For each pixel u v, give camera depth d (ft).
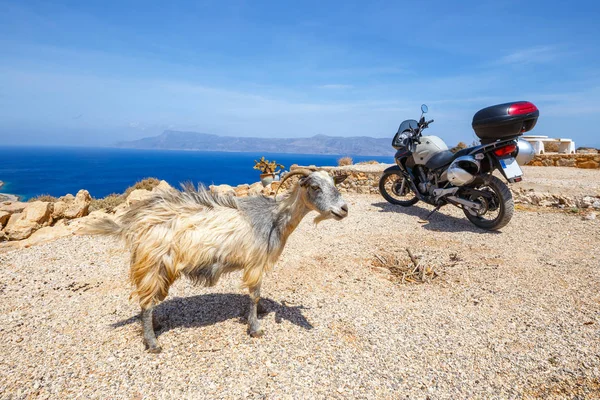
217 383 10.91
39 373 11.32
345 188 44.09
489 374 11.37
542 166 58.44
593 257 21.29
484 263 20.88
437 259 21.67
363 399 10.32
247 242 12.35
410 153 31.94
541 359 12.01
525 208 33.40
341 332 13.80
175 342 13.07
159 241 11.48
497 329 13.96
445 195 29.01
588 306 15.44
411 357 12.27
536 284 17.88
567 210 32.09
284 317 14.92
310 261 21.38
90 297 16.84
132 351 12.52
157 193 12.47
